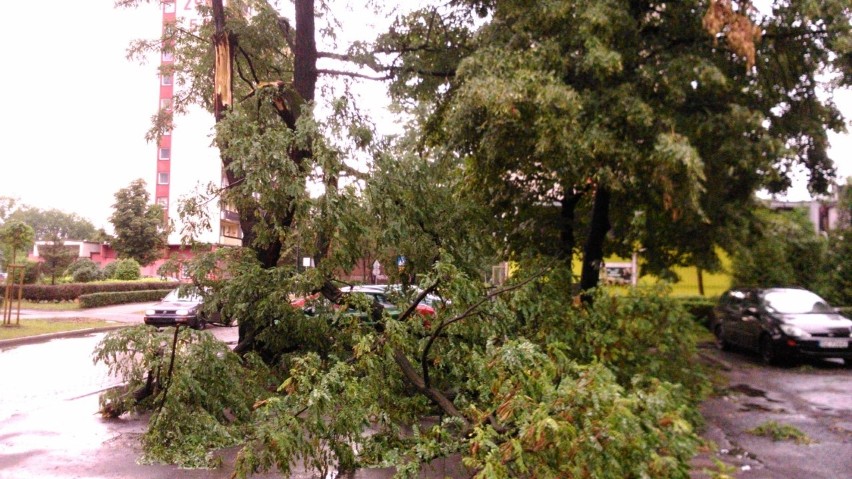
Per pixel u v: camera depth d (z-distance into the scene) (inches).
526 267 299.7
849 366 473.4
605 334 276.4
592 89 349.4
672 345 287.4
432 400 225.9
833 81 385.4
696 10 349.1
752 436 275.6
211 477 204.1
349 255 273.4
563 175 344.2
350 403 197.8
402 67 430.6
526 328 265.7
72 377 404.2
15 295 1144.8
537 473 143.6
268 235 293.1
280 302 283.0
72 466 213.9
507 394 168.7
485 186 388.5
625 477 135.3
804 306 502.3
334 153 275.3
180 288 286.7
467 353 220.2
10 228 727.1
